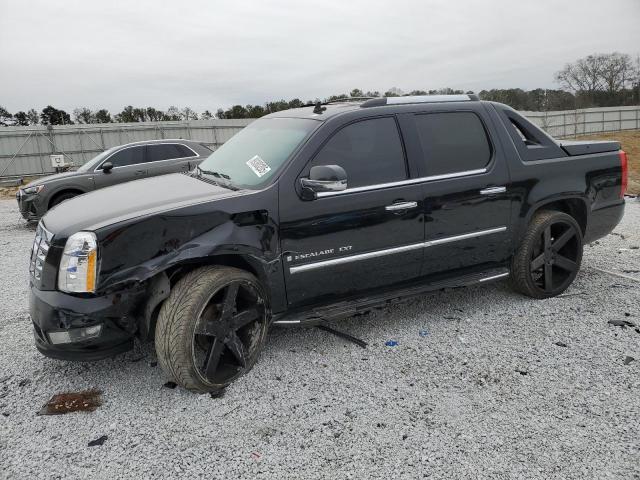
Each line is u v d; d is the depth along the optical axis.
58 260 3.03
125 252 2.98
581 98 67.62
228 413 3.06
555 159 4.54
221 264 3.38
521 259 4.46
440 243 4.01
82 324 2.96
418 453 2.65
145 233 3.03
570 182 4.57
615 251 6.28
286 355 3.76
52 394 3.34
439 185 3.94
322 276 3.61
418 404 3.08
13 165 30.61
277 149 3.72
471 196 4.08
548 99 62.38
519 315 4.34
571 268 4.74
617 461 2.54
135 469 2.60
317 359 3.69
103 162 10.31
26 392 3.37
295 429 2.88
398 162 3.83
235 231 3.26
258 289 3.39
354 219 3.63
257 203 3.34
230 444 2.77
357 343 3.89
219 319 3.22
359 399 3.16
